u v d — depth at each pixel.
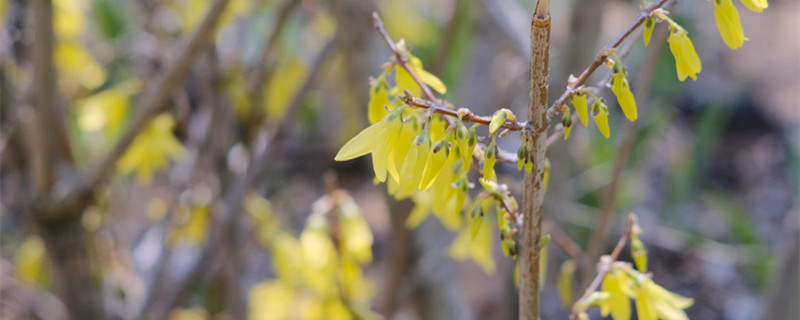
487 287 2.54
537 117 0.87
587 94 0.87
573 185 2.12
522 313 0.91
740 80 3.56
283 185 2.50
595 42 1.15
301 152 3.12
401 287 1.46
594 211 2.18
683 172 2.55
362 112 1.34
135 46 1.43
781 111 3.40
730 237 2.61
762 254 2.26
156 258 1.75
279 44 1.50
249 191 1.40
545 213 1.24
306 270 1.14
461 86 1.84
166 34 1.39
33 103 1.13
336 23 1.30
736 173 3.12
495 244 2.25
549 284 2.04
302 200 3.00
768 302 1.18
